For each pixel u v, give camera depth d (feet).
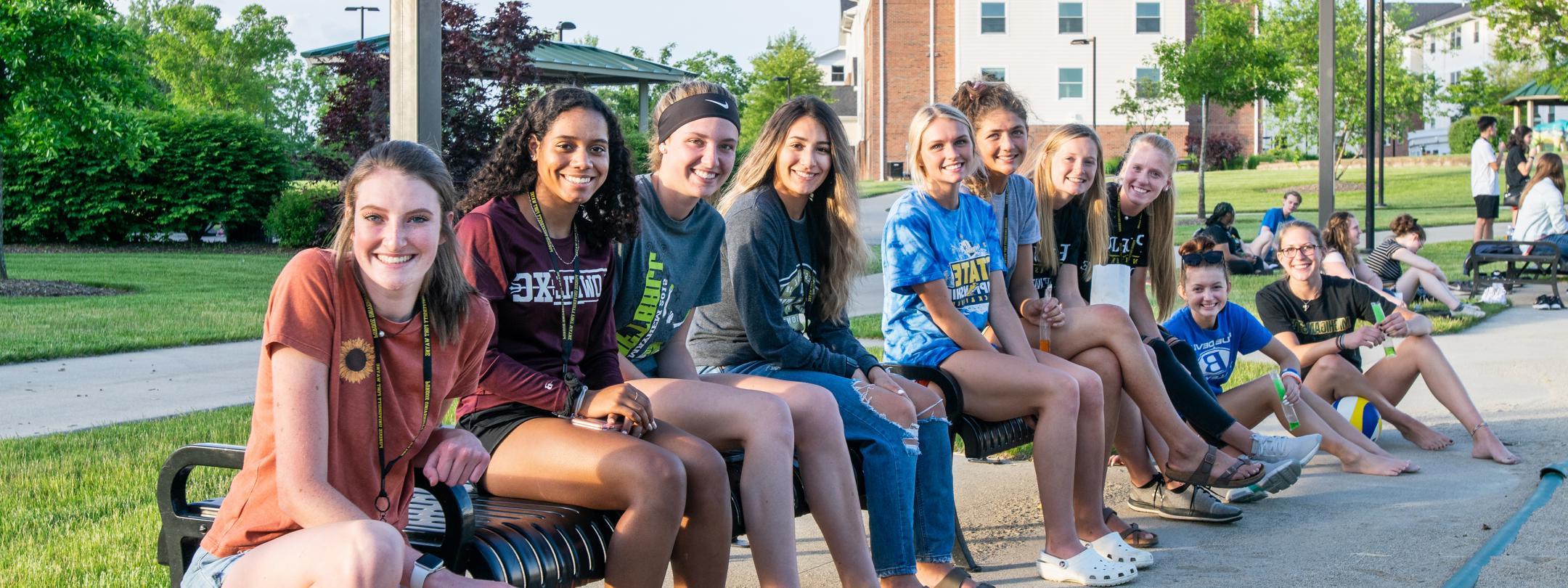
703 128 11.76
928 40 154.92
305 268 8.16
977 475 18.30
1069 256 16.40
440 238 8.56
